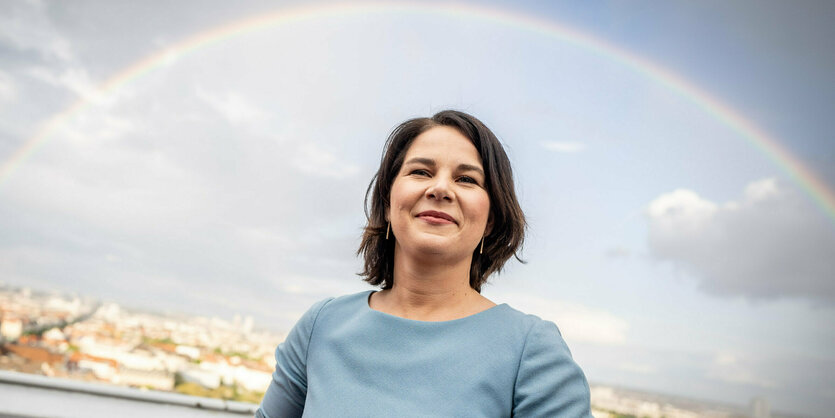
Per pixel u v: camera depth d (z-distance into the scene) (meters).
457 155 0.78
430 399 0.67
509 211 0.83
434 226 0.75
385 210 0.89
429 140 0.80
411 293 0.79
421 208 0.76
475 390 0.66
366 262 0.92
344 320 0.82
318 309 0.85
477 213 0.76
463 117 0.82
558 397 0.65
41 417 1.14
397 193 0.78
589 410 0.67
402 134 0.85
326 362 0.76
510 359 0.68
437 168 0.78
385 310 0.81
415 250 0.75
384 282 0.92
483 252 0.87
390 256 0.90
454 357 0.69
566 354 0.69
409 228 0.76
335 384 0.73
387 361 0.72
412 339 0.73
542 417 0.65
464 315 0.76
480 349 0.70
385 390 0.69
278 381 0.85
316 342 0.81
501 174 0.82
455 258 0.76
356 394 0.70
